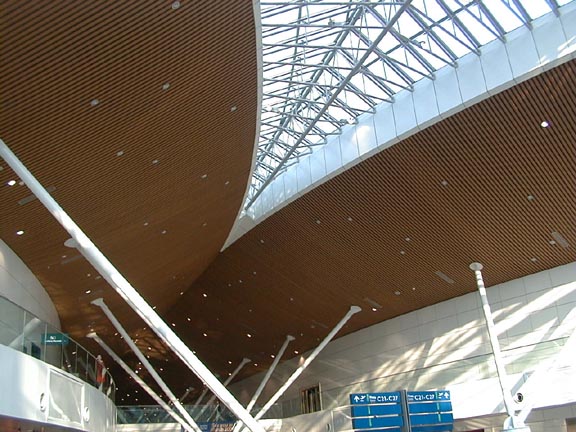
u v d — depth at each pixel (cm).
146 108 1311
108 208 1717
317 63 1862
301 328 3353
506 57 1600
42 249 1900
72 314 2741
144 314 1252
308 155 2144
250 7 1134
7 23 956
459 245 2267
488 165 1847
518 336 2400
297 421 2909
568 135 1702
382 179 1992
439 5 1570
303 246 2472
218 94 1384
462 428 2550
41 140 1294
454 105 1688
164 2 1020
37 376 1321
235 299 3250
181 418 3328
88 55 1087
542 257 2294
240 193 2134
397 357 2928
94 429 1834
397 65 1764
